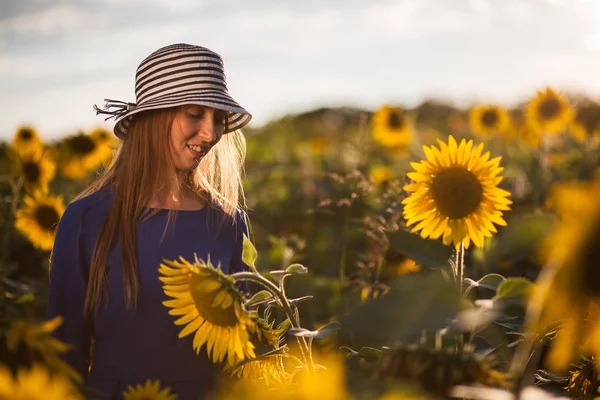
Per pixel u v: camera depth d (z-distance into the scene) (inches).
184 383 86.1
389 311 45.4
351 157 225.8
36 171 181.9
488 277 65.2
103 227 88.6
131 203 89.4
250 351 69.0
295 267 70.8
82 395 54.9
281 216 215.5
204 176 101.5
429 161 71.0
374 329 45.3
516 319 69.3
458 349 56.5
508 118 283.3
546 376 71.9
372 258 143.9
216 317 66.2
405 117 278.7
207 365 87.0
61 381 45.6
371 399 45.8
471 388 46.7
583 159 221.8
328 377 41.6
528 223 53.2
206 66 91.7
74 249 89.6
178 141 91.8
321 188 214.4
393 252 138.3
